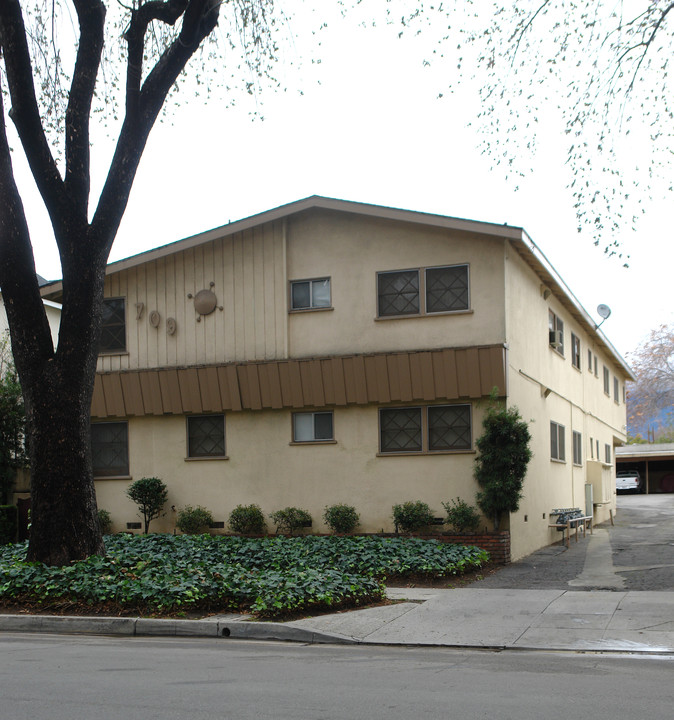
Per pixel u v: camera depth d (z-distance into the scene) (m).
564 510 21.47
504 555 16.34
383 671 7.61
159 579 11.47
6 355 22.20
